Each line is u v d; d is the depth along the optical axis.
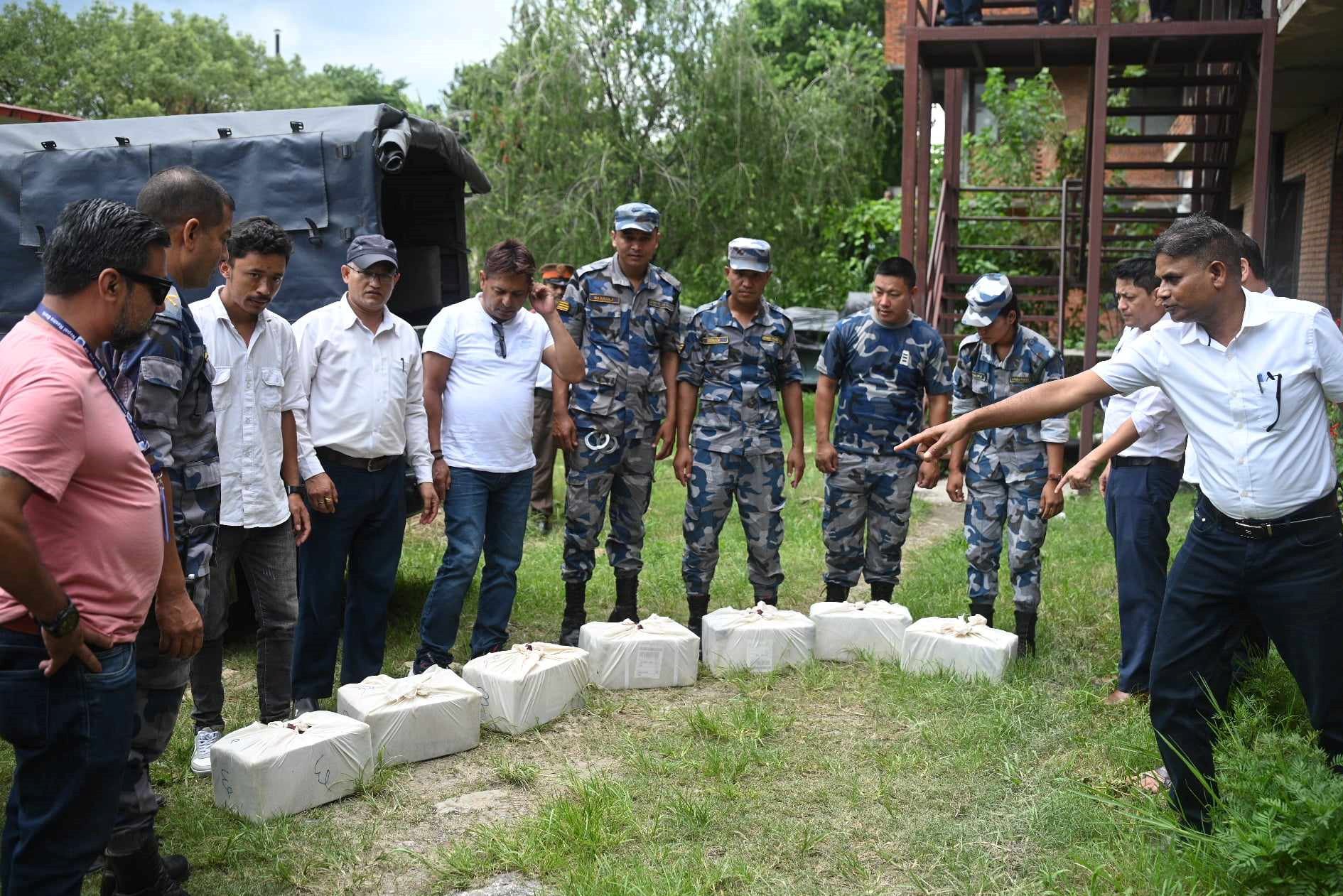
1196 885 2.81
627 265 5.00
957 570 6.48
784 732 4.12
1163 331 3.12
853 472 5.20
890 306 5.03
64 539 2.20
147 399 2.73
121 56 40.38
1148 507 4.30
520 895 2.99
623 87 14.38
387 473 4.28
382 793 3.64
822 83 15.91
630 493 5.21
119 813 2.77
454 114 14.89
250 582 3.96
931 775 3.70
